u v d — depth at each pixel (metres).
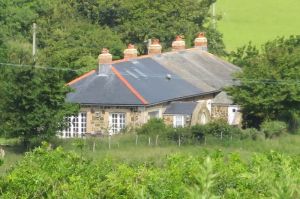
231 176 42.53
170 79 150.75
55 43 194.12
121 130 134.25
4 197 44.53
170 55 164.50
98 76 143.50
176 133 123.88
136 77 146.00
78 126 138.50
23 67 114.88
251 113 139.62
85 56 178.50
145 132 127.75
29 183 45.56
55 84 115.56
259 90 137.75
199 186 21.05
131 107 137.12
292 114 137.38
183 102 144.75
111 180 45.47
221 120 133.88
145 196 28.48
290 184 25.80
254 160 48.44
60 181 47.56
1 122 115.12
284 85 136.62
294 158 51.44
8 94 114.06
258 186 38.50
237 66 183.12
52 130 114.50
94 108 138.25
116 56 195.88
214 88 155.25
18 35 199.38
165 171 47.75
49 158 51.62
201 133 124.25
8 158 97.12
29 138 113.62
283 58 138.88
